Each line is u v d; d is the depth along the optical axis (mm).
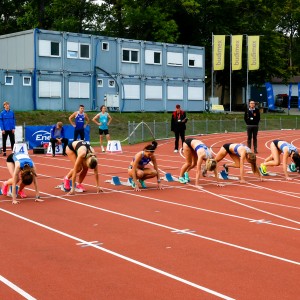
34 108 40875
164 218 10883
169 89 48344
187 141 15367
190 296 6312
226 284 6758
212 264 7648
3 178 16453
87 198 13117
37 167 19406
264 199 13273
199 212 11547
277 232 9695
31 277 7039
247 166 20203
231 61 52344
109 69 44719
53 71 41656
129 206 12148
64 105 42344
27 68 41406
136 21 55781
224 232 9656
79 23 57344
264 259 7918
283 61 66750
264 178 17031
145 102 46844
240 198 13375
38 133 26531
